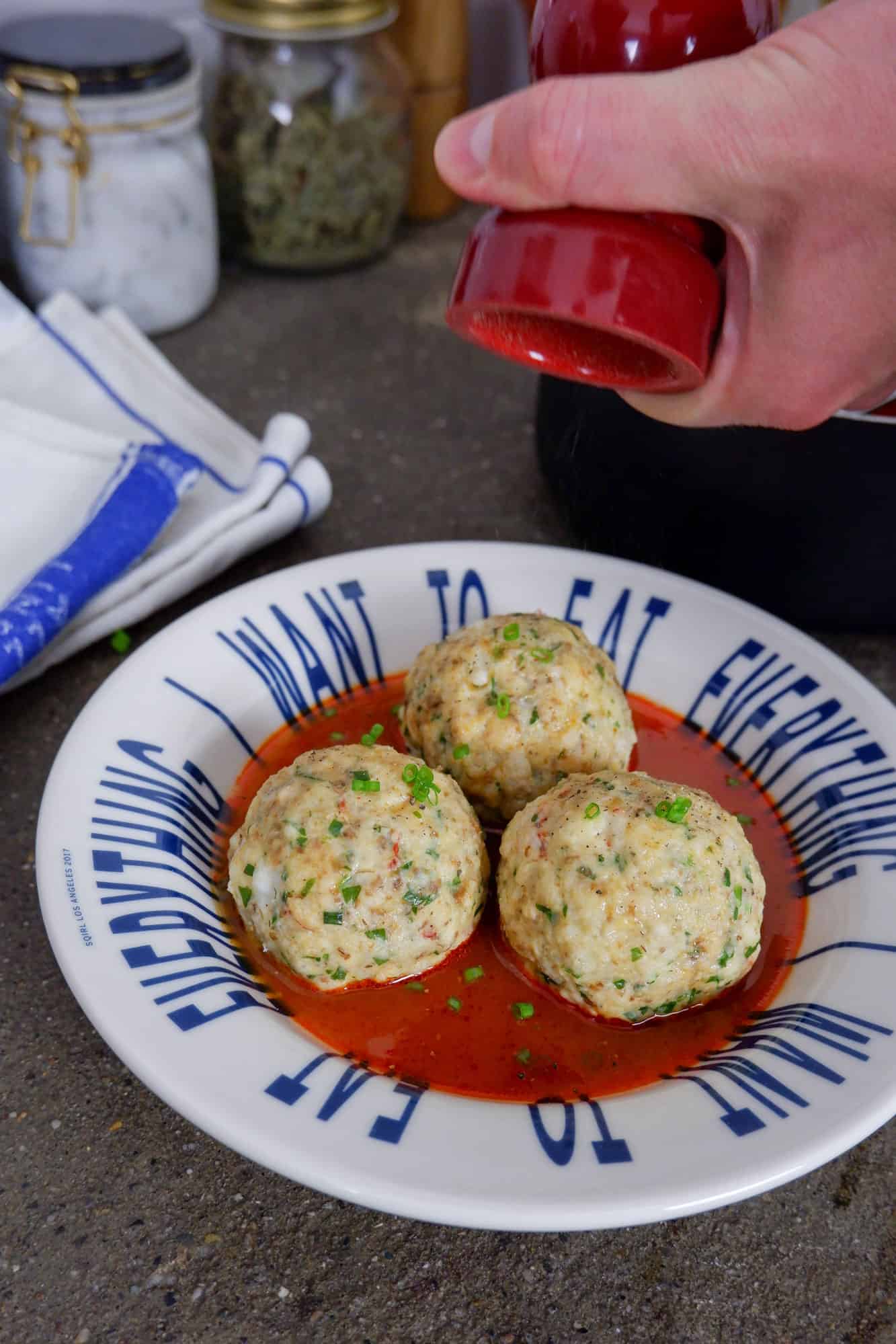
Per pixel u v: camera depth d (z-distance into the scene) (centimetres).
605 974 37
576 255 32
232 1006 35
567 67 33
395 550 48
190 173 63
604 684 43
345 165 68
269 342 67
